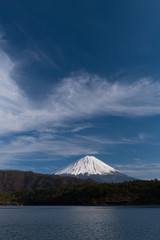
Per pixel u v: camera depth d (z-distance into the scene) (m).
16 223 78.25
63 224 74.62
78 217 97.06
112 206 175.00
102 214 109.31
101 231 59.19
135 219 85.62
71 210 141.75
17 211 138.62
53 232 58.06
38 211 136.75
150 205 168.62
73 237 51.19
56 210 143.62
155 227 65.25
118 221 80.31
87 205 190.38
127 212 118.81
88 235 53.53
